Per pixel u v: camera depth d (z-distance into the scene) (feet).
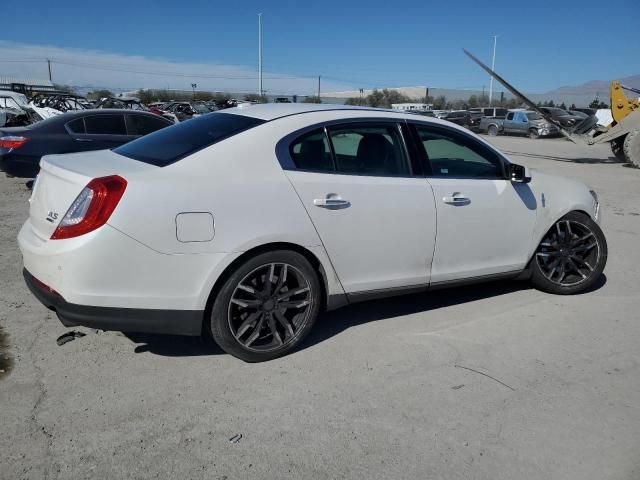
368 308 14.70
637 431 9.66
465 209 13.57
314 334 12.99
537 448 9.12
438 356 12.12
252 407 9.93
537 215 14.99
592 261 16.08
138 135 31.04
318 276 12.00
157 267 10.04
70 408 9.66
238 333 11.10
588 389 10.98
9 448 8.57
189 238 10.18
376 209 12.19
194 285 10.37
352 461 8.63
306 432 9.29
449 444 9.12
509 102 201.46
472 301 15.44
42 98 90.22
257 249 10.97
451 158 13.83
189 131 12.12
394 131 13.03
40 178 11.44
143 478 8.08
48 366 11.03
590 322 14.24
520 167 14.25
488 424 9.70
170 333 10.59
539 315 14.60
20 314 13.41
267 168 11.12
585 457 8.95
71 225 9.76
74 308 9.78
